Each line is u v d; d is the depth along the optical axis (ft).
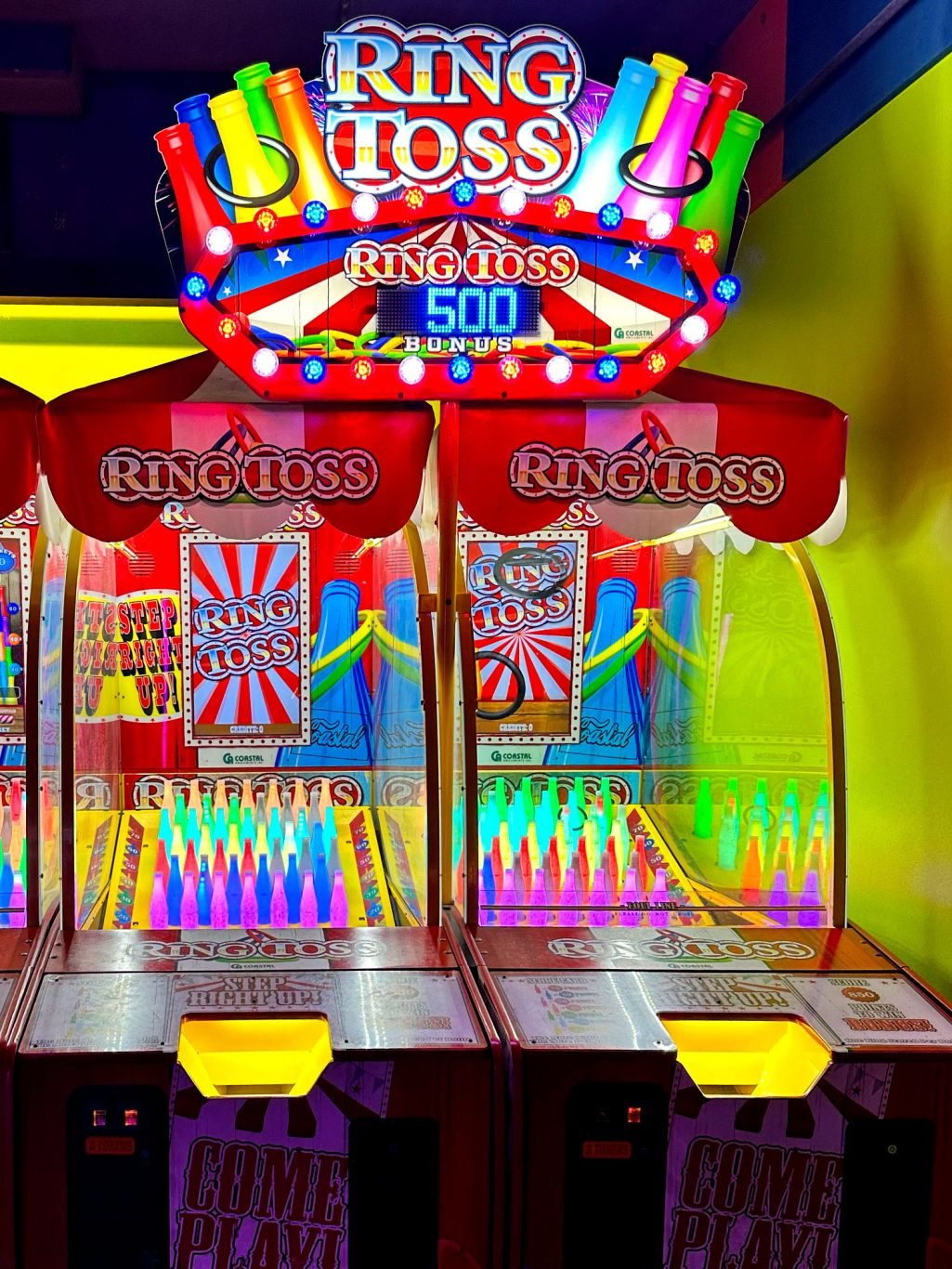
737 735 7.70
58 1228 5.68
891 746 7.56
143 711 8.03
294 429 6.63
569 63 6.81
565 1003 6.10
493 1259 5.92
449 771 7.39
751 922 7.20
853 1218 5.87
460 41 6.75
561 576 7.95
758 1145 5.80
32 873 6.68
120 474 6.50
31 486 6.44
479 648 7.95
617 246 6.93
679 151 6.93
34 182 10.34
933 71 6.73
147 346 9.00
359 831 8.08
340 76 6.72
